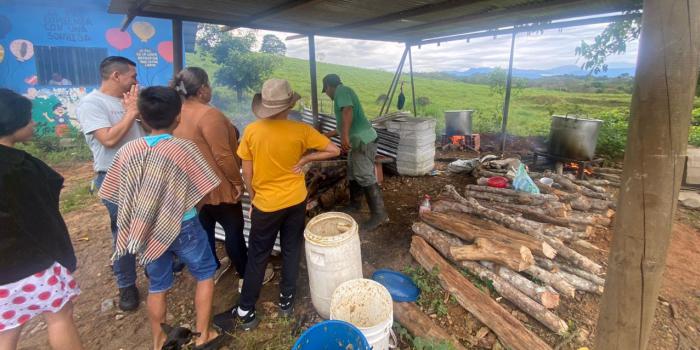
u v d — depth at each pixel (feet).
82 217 15.58
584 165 18.90
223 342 8.37
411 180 19.29
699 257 11.19
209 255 7.96
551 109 33.32
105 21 29.63
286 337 8.54
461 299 9.13
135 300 9.68
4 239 5.40
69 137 28.53
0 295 5.50
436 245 11.18
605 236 12.39
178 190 6.81
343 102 12.76
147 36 31.12
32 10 27.43
